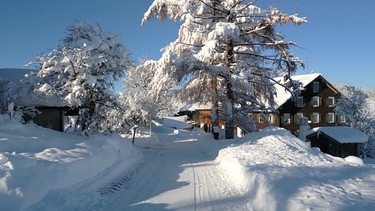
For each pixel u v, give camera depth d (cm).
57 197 687
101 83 1797
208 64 1995
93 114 1816
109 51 1867
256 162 996
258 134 1734
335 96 5341
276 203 617
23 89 1669
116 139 1431
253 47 2272
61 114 1981
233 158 1096
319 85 5309
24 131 1229
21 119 1633
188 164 1284
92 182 873
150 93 2025
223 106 2333
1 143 937
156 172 1109
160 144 2370
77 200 699
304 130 1867
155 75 1961
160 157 1533
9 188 616
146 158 1498
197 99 2467
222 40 1942
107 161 1090
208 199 743
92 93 1764
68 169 811
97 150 1103
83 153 989
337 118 5362
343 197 601
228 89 2127
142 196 780
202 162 1327
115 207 689
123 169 1140
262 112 2391
